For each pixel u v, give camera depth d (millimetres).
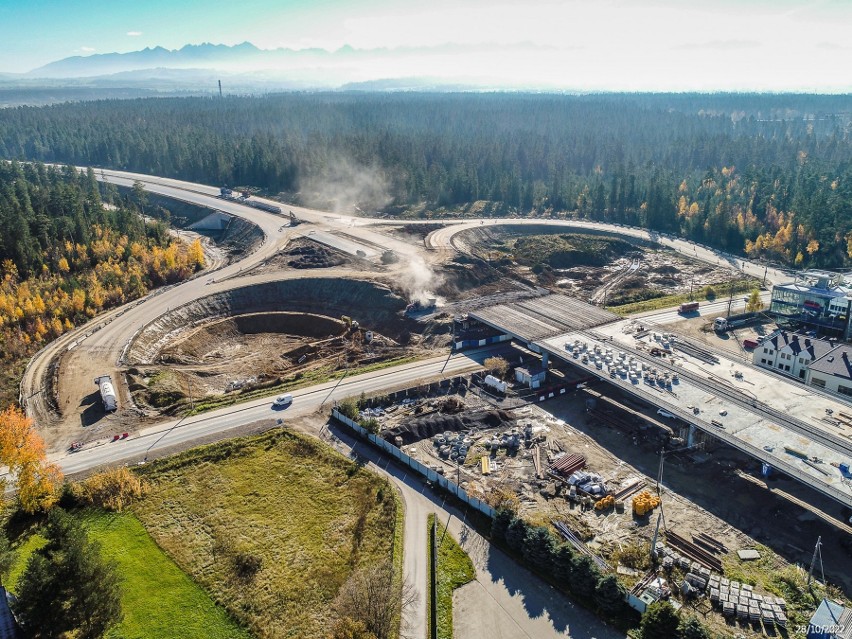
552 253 165250
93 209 170875
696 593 54844
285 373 104562
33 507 66000
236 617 54031
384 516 65500
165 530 64750
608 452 77812
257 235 174500
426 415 86688
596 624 52562
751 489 70312
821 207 165250
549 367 102125
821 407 78438
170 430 82875
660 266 161875
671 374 86688
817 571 57438
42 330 111188
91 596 47344
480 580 57438
